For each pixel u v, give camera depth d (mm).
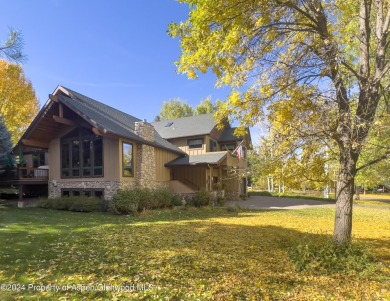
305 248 6367
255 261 6160
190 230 9398
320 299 4215
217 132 25875
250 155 7250
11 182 16969
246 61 6387
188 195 19266
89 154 16781
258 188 43719
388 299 4188
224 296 4188
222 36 5820
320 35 6133
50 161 18297
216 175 23891
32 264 5301
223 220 12195
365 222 12820
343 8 6566
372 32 7148
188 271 5234
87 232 8438
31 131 16766
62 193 17594
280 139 6273
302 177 6547
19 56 5941
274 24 6012
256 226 10773
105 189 15906
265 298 4211
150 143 17750
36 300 3836
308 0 5945
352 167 6184
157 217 12805
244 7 5430
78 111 14875
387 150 5645
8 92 21078
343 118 5668
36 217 11508
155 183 18734
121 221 11281
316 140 5988
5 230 8312
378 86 5910
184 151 24062
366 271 5410
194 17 5422
